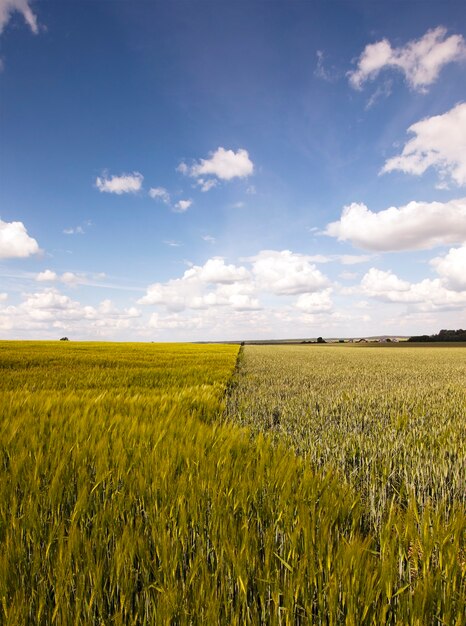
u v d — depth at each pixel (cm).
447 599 174
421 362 2711
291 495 267
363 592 176
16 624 164
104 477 286
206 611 170
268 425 607
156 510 245
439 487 334
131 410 576
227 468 309
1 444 371
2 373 1249
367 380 1363
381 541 217
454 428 561
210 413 649
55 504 261
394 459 401
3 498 255
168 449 363
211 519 234
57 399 615
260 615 179
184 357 2430
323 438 488
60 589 178
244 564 188
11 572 191
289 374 1561
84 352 2672
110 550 217
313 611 184
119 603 188
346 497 274
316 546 210
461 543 224
